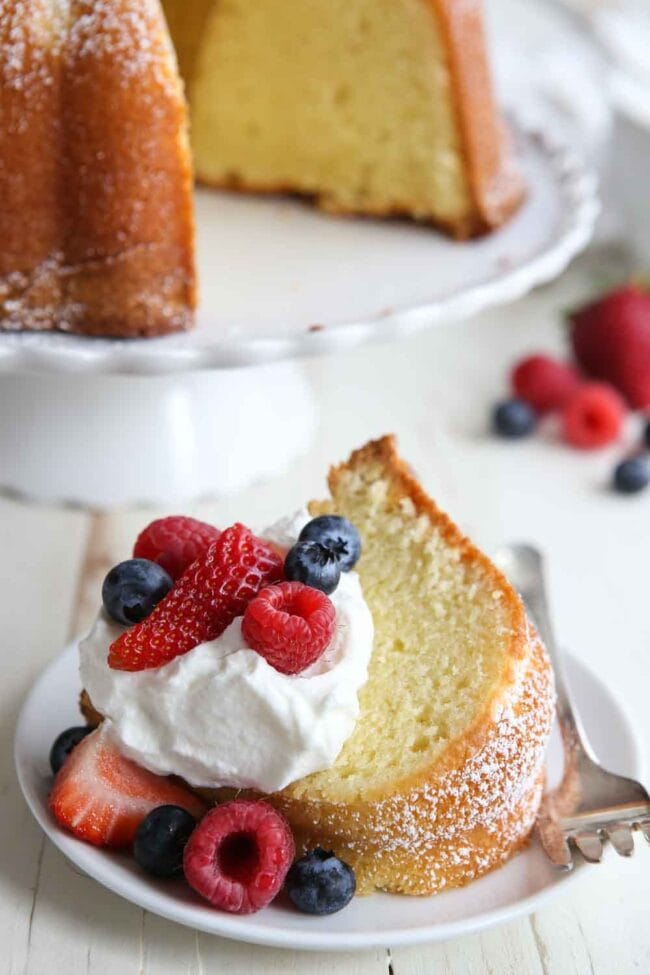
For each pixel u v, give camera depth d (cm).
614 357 80
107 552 68
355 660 50
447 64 75
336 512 57
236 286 71
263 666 49
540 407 79
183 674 49
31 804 51
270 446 73
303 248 75
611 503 73
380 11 76
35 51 64
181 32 80
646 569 69
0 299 66
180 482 71
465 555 55
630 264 92
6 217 65
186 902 48
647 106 88
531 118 89
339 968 49
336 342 66
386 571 55
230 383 73
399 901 50
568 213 78
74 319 66
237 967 49
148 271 65
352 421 77
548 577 68
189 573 50
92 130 64
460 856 50
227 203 80
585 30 101
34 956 49
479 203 76
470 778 50
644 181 89
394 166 78
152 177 65
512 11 102
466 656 52
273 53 78
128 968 49
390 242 76
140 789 50
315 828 50
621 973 50
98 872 49
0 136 64
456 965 49
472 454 76
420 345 85
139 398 71
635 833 54
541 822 52
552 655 57
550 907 51
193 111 80
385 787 49
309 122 79
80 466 70
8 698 58
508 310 90
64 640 62
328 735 49
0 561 66
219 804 50
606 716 56
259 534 54
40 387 70
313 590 50
